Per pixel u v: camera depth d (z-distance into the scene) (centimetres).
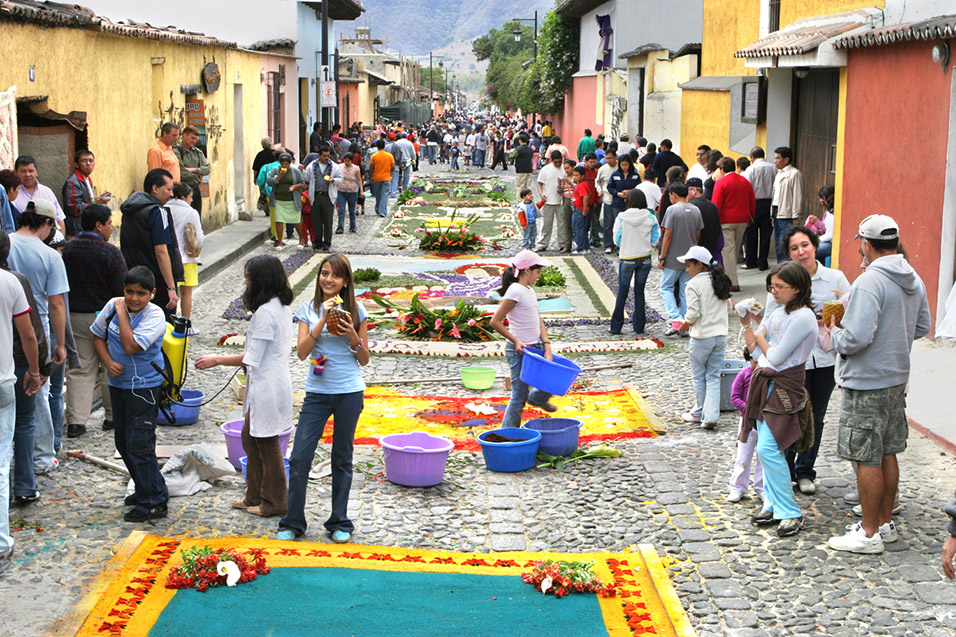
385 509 761
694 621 589
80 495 754
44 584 604
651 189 1698
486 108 16900
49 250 764
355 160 2778
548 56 4866
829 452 859
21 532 680
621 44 3247
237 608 582
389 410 992
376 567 648
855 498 752
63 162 1298
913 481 787
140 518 706
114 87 1547
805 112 1738
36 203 762
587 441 912
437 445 827
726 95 2106
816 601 610
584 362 1196
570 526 732
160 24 2139
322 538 701
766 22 1867
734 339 1248
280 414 709
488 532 724
